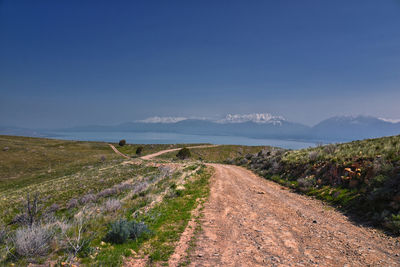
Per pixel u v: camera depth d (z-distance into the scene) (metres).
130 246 6.67
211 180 23.70
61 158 79.62
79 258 5.48
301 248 7.05
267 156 38.88
